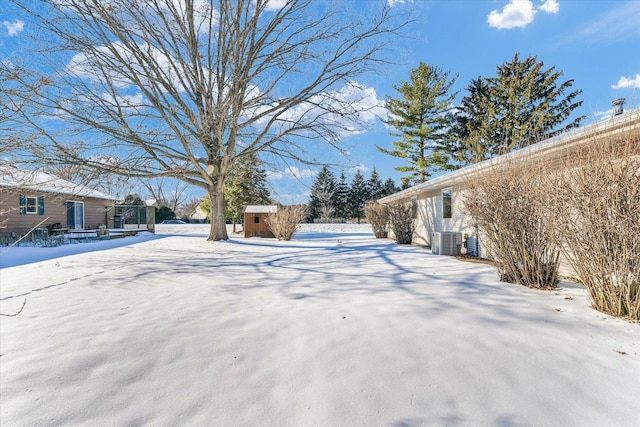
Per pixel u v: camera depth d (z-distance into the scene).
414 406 1.92
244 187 25.45
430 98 23.39
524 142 6.45
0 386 2.23
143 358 2.59
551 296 4.06
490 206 5.05
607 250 3.38
